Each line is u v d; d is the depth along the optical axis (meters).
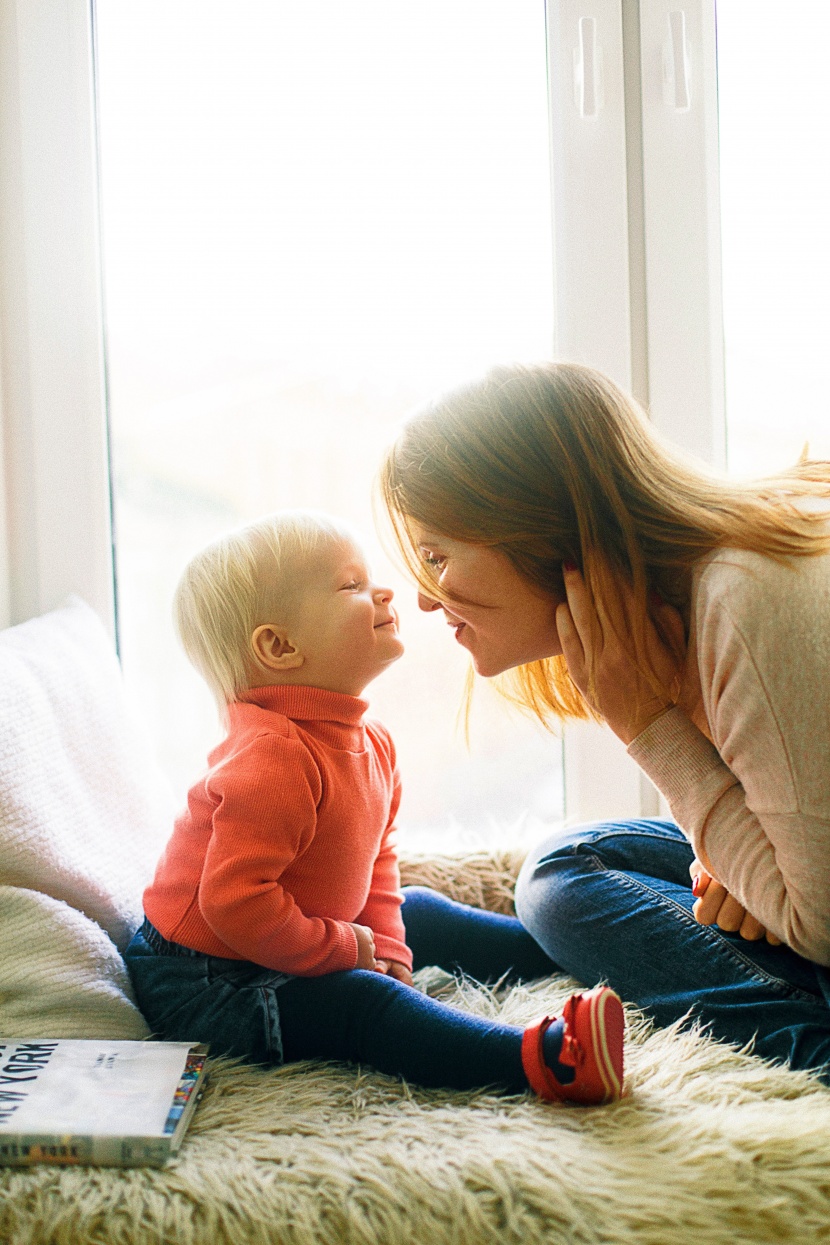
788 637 0.81
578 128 1.33
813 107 1.35
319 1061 0.94
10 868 0.99
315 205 1.38
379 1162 0.77
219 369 1.40
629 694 0.93
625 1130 0.80
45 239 1.37
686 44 1.32
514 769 1.44
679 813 0.93
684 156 1.34
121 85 1.37
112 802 1.16
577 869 1.09
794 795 0.81
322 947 0.97
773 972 0.92
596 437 0.93
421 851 1.37
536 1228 0.72
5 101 1.35
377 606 1.08
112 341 1.40
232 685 1.07
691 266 1.35
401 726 1.45
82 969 0.98
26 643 1.18
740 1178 0.74
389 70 1.37
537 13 1.34
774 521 0.88
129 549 1.42
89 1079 0.87
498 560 0.95
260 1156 0.79
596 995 0.85
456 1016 0.92
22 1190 0.75
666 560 0.91
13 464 1.39
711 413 1.37
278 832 0.98
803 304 1.38
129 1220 0.74
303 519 1.08
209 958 1.01
